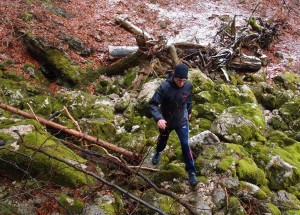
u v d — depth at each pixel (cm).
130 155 640
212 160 602
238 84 994
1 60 863
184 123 543
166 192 482
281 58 1175
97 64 988
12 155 532
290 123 821
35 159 533
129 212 537
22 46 923
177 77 499
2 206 478
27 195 506
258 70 1059
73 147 620
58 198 505
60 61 913
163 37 935
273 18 1362
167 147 666
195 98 841
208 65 984
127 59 943
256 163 638
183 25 1262
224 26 1166
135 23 1208
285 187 606
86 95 836
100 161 612
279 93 930
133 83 909
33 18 1003
